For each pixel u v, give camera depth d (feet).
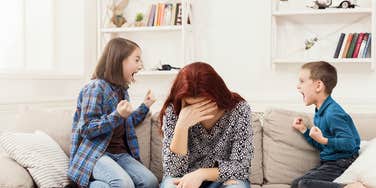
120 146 9.07
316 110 9.23
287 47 12.70
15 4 12.19
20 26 12.32
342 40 11.84
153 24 13.53
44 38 13.52
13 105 11.37
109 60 9.04
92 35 14.39
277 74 12.87
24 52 12.41
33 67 13.00
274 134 9.29
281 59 12.28
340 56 11.82
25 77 12.00
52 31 13.83
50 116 9.39
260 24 13.00
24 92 12.08
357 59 11.57
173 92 7.37
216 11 13.39
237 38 13.23
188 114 7.07
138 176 8.36
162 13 13.46
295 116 9.42
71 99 13.74
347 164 8.49
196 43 13.61
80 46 13.99
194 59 13.61
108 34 14.34
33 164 7.77
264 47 12.98
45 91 12.88
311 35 12.50
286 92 12.81
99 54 13.98
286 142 9.18
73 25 14.02
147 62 14.23
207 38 13.50
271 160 9.18
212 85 7.11
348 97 12.19
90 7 14.23
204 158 7.44
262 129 9.60
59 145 9.04
